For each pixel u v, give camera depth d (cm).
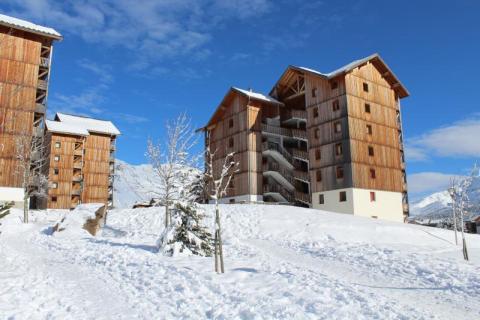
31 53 4728
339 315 970
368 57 4606
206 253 1850
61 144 6384
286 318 939
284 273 1430
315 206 4525
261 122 5128
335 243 2405
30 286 1211
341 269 1678
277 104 5253
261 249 2194
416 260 1781
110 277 1405
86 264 1681
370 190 4294
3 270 1455
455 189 2678
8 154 4278
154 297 1132
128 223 3216
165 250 1795
